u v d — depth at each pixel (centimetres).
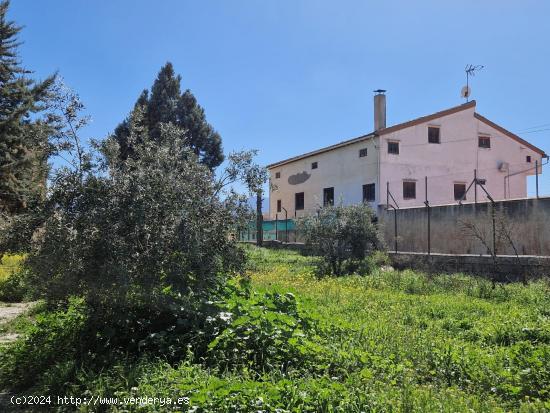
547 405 452
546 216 1439
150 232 601
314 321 666
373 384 486
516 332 709
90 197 603
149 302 620
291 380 472
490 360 570
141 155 664
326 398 423
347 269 1745
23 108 2392
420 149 2684
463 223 1580
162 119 3409
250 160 750
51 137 641
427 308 948
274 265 1970
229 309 616
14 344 687
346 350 581
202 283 643
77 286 591
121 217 587
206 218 670
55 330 658
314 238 1775
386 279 1419
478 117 2864
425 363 577
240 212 720
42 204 607
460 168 2784
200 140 3572
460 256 1600
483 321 820
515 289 1173
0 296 1273
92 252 575
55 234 576
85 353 590
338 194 2998
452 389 497
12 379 581
